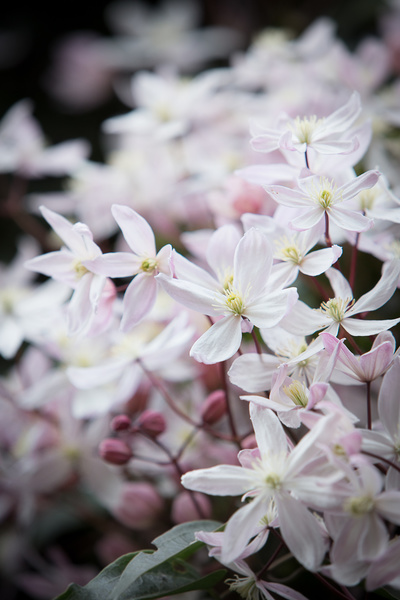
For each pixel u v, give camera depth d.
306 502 0.30
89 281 0.36
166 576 0.34
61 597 0.33
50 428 0.45
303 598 0.33
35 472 0.44
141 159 0.55
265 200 0.42
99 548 0.47
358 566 0.30
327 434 0.30
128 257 0.35
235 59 0.61
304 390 0.33
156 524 0.44
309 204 0.34
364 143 0.37
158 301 0.45
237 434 0.40
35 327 0.47
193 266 0.35
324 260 0.34
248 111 0.54
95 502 0.48
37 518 0.51
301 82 0.55
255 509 0.31
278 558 0.39
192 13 0.82
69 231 0.35
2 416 0.47
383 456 0.31
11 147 0.56
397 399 0.32
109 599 0.33
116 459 0.40
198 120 0.55
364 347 0.40
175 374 0.45
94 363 0.46
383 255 0.37
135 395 0.45
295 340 0.35
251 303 0.34
